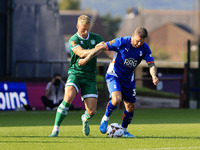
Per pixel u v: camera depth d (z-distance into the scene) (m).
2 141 22.47
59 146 20.56
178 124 36.72
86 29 24.19
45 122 37.62
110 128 24.86
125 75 24.67
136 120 41.41
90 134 26.58
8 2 61.03
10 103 51.41
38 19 64.62
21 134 26.28
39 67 63.78
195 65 78.94
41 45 65.25
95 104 24.42
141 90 63.41
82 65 23.66
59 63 63.84
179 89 64.88
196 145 21.70
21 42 62.72
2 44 60.72
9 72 61.31
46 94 53.25
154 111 56.56
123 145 21.19
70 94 24.06
